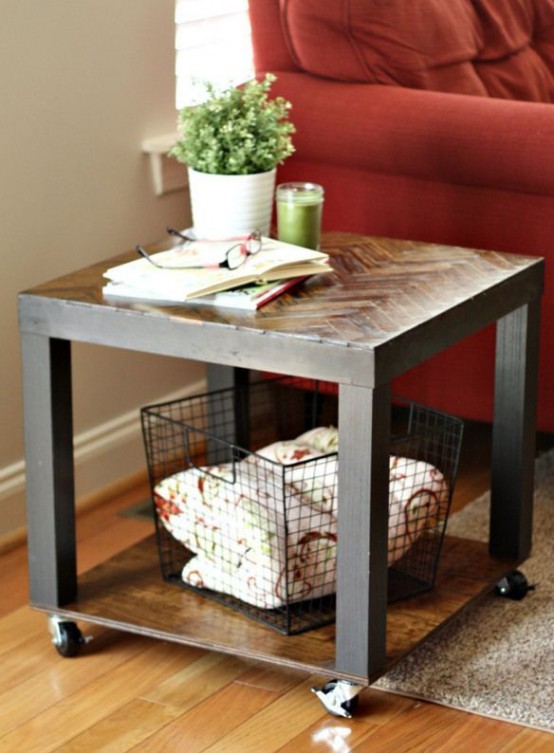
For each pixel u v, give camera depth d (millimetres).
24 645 2367
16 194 2707
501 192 2686
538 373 2633
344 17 2812
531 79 3289
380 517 2000
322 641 2154
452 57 3020
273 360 1997
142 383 3115
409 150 2707
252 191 2354
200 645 2164
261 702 2164
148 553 2494
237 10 3283
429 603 2283
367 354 1904
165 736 2080
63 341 2221
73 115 2811
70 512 2287
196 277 2141
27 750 2057
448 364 2863
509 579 2449
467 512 2777
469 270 2271
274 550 2176
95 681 2244
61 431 2244
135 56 2951
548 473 2988
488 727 2072
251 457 2400
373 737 2055
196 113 2377
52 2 2711
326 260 2359
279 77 2887
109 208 2951
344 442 1968
